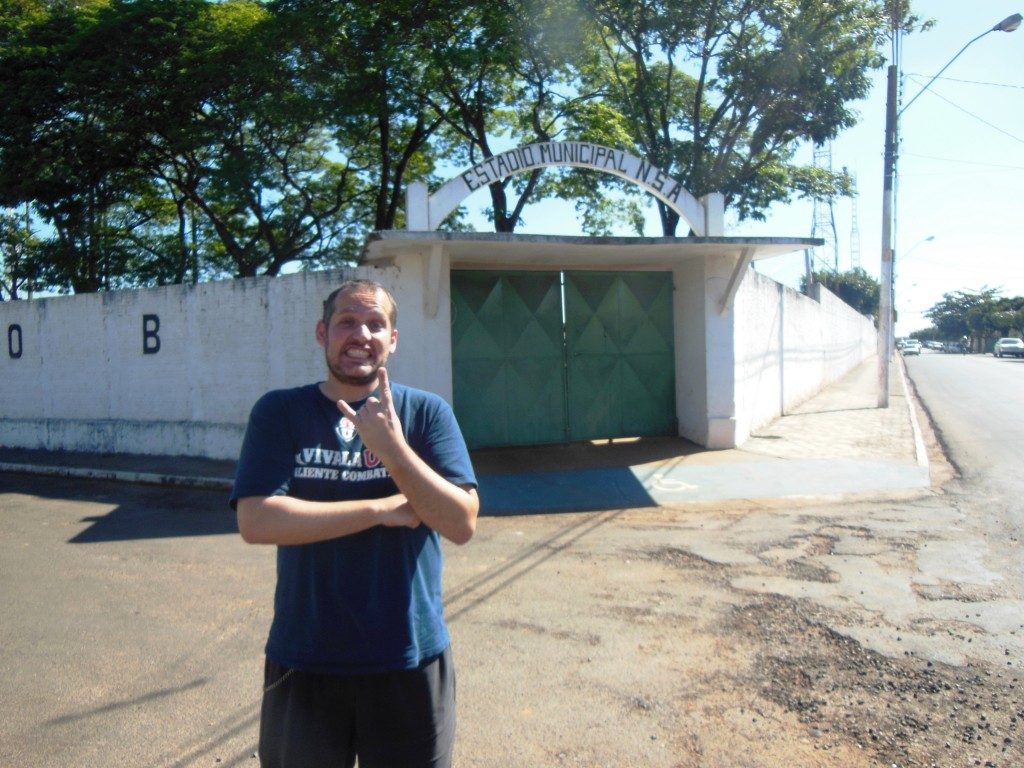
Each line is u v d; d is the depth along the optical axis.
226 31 17.05
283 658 2.09
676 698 3.84
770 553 6.25
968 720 3.59
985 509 7.70
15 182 17.92
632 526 7.23
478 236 8.78
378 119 18.70
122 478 10.28
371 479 2.15
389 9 16.23
